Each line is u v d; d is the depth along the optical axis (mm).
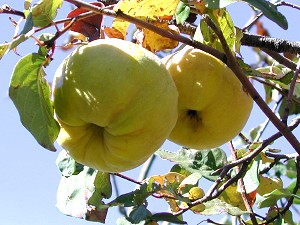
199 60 489
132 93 423
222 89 489
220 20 495
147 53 439
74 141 462
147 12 492
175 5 488
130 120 427
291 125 531
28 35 409
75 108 430
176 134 518
